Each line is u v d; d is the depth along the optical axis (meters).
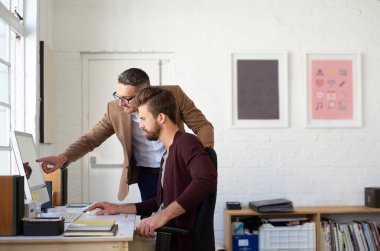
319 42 4.50
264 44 4.45
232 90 4.39
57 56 4.30
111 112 2.65
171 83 4.40
